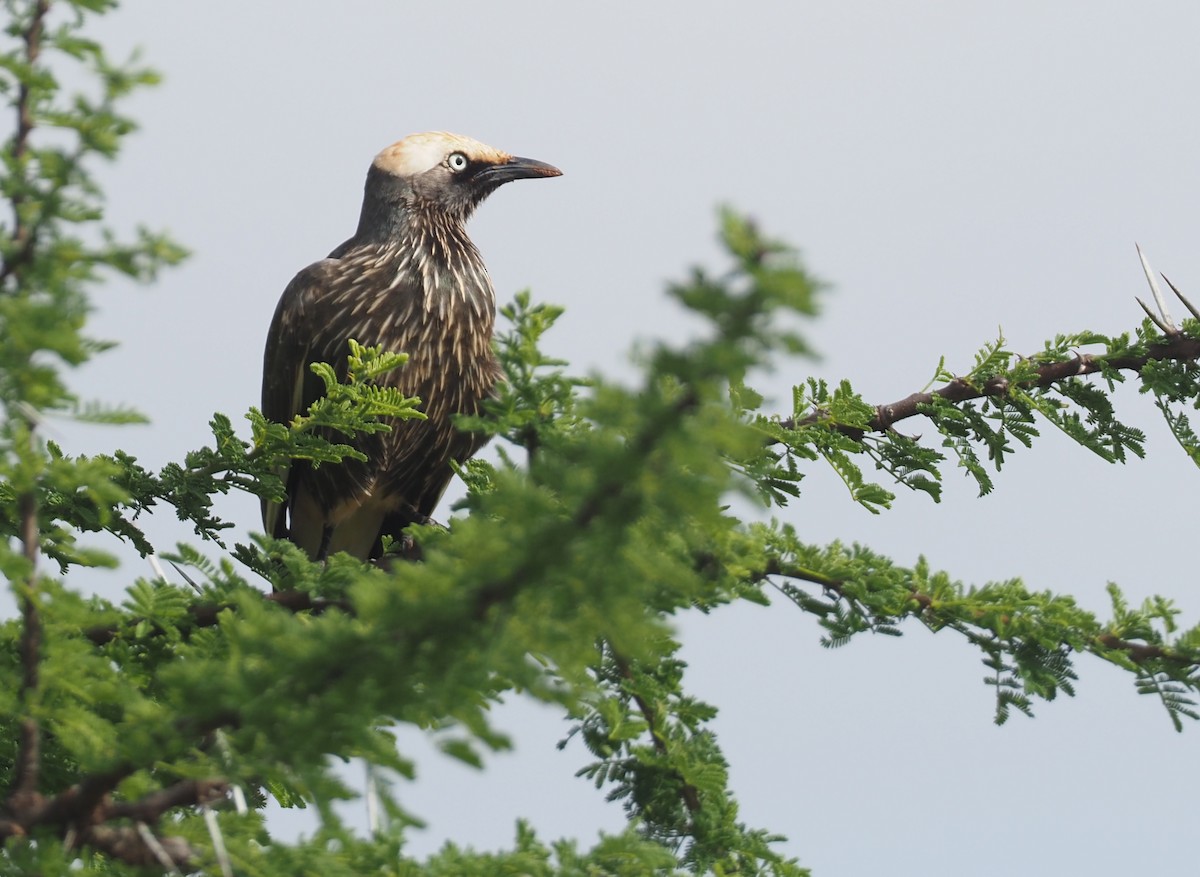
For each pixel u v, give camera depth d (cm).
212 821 443
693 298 286
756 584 637
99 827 441
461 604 368
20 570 446
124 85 437
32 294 422
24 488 452
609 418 324
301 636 396
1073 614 698
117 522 883
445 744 381
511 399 628
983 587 706
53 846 431
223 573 640
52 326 406
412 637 379
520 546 357
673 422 318
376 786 397
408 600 371
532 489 361
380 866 491
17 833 436
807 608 688
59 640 465
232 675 400
